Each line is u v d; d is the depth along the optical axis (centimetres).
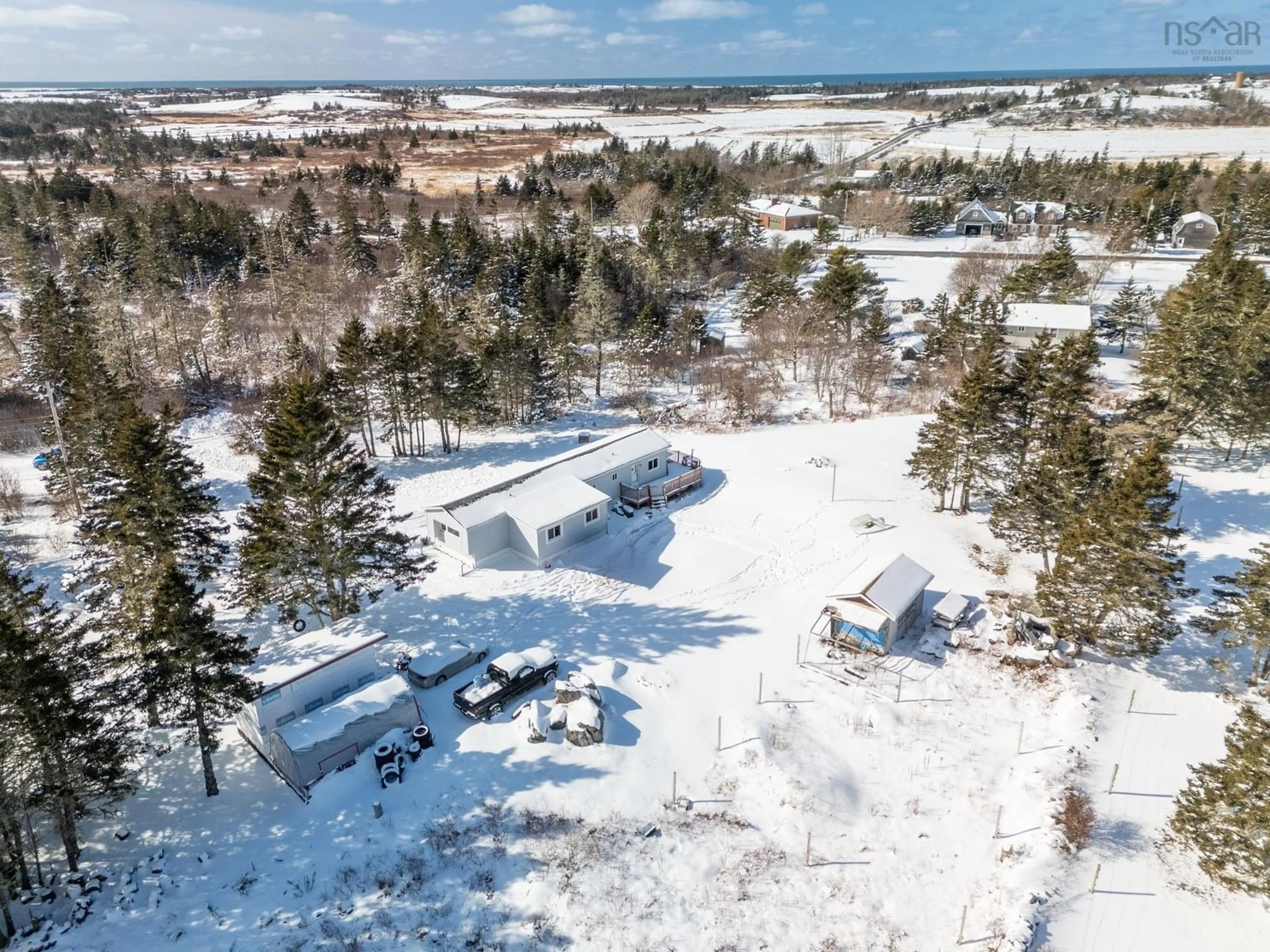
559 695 2850
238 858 2284
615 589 3694
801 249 8681
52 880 2225
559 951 2017
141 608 2898
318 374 6012
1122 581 2895
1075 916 2097
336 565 3198
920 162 14950
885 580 3341
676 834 2388
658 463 4747
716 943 2059
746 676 3116
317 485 3114
